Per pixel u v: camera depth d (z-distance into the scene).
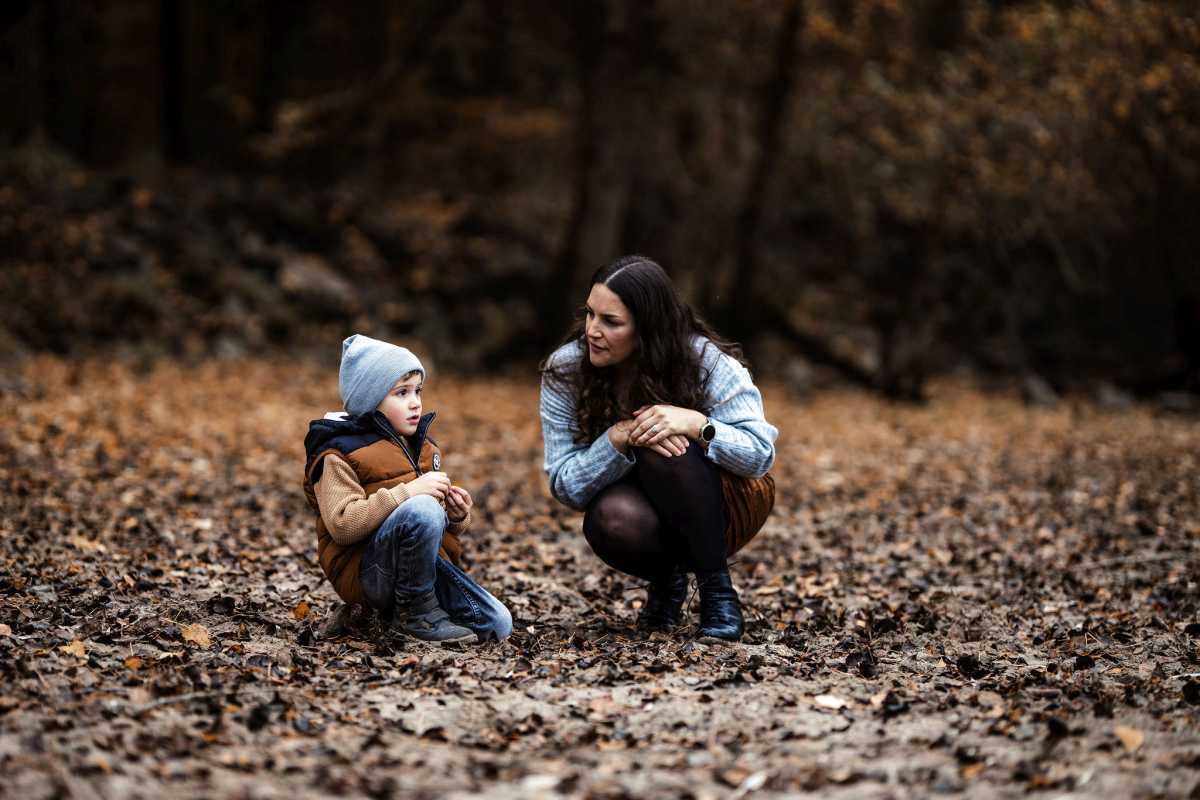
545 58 24.62
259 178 23.58
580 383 5.07
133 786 3.26
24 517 7.12
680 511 4.86
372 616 4.96
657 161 22.02
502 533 7.71
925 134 18.36
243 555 6.56
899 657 4.93
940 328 23.36
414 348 20.36
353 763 3.57
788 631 5.33
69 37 21.69
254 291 19.38
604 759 3.68
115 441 10.39
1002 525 8.34
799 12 20.00
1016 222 19.30
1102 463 11.88
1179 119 16.31
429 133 25.91
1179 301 19.83
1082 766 3.55
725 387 4.95
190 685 4.14
